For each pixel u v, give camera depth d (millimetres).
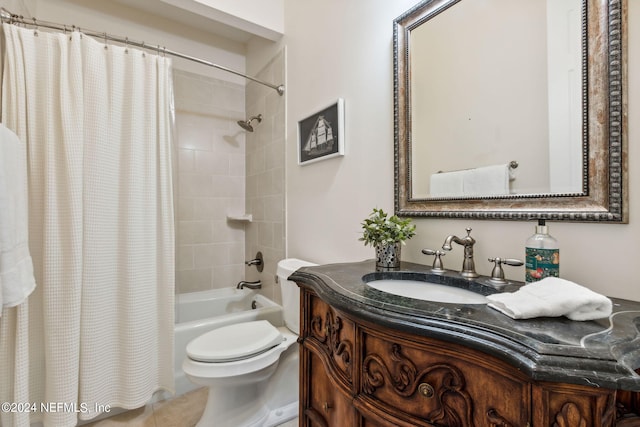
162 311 1646
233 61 2564
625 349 427
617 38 666
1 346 1254
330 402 858
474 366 490
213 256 2486
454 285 861
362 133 1368
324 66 1614
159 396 1658
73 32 1421
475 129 947
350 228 1443
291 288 1609
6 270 1011
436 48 1060
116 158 1537
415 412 562
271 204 2178
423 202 1095
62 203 1358
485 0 922
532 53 812
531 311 519
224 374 1249
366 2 1353
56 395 1306
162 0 1690
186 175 2361
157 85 1663
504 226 874
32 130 1352
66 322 1326
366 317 604
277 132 2094
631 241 658
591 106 702
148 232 1591
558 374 381
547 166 781
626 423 500
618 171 665
